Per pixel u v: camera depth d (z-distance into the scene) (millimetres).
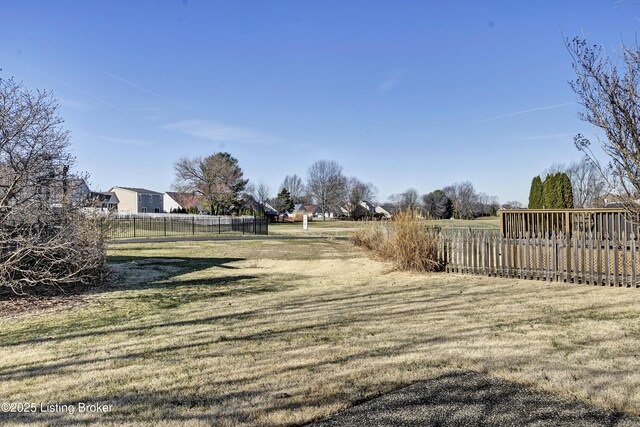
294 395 3516
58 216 8797
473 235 10938
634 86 5156
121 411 3291
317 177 85062
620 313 6148
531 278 9828
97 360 4527
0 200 8078
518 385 3633
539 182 18781
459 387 3613
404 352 4555
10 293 8398
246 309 7043
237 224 39094
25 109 8242
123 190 71188
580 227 11273
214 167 61406
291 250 19672
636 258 8625
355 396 3471
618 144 5234
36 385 3850
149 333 5621
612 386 3561
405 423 3006
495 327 5492
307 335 5324
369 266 13477
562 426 2938
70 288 9180
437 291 8469
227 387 3713
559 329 5324
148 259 15492
